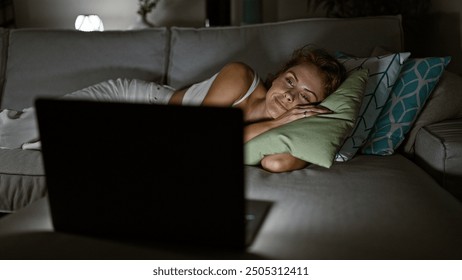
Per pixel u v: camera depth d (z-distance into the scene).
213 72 1.95
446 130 1.58
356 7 3.31
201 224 0.87
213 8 3.98
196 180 0.85
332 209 1.05
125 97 1.80
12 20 4.26
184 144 0.83
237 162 0.82
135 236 0.91
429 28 3.13
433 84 1.67
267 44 1.94
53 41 2.09
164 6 4.36
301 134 1.37
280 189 1.19
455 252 0.88
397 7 3.15
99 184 0.90
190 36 2.03
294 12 4.27
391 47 1.91
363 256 0.85
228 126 0.81
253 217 1.00
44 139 0.90
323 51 1.63
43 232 0.95
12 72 2.11
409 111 1.64
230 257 0.84
